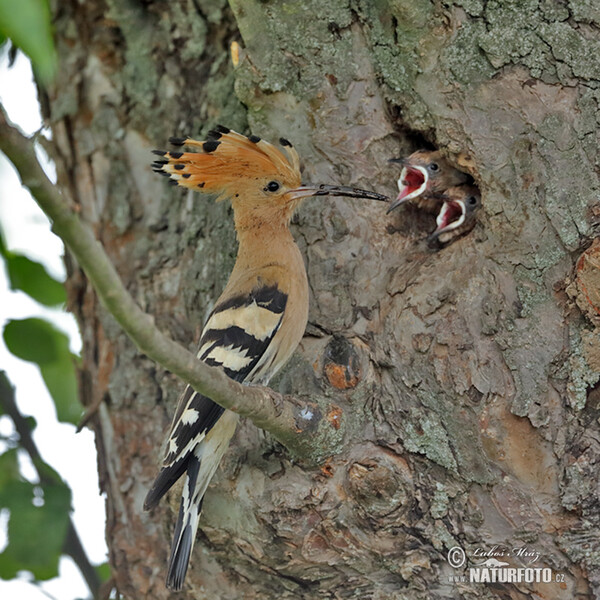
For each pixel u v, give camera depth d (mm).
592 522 6898
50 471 9305
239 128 8633
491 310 7285
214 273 8750
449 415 7285
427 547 7297
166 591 8672
